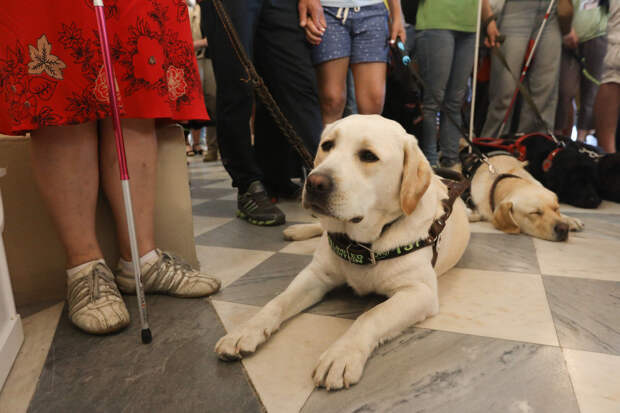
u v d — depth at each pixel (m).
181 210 1.62
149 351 1.05
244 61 1.64
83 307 1.17
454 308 1.27
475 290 1.42
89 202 1.26
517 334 1.09
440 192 1.47
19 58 1.02
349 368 0.89
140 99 1.20
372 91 2.62
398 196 1.17
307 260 1.77
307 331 1.14
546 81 3.96
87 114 1.12
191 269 1.47
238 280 1.56
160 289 1.41
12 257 1.34
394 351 1.02
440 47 3.76
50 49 1.04
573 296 1.34
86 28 1.08
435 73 3.89
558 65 3.91
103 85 1.13
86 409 0.83
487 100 4.82
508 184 2.42
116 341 1.11
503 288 1.42
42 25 1.03
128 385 0.91
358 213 1.09
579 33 4.43
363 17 2.46
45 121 1.06
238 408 0.82
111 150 1.28
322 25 2.34
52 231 1.38
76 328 1.19
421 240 1.20
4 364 0.94
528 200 2.17
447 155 4.41
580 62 4.45
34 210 1.35
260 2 2.22
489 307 1.27
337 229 1.22
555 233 2.01
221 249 1.99
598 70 4.63
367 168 1.11
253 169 2.49
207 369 0.96
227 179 4.65
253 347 1.00
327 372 0.89
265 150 3.15
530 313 1.22
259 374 0.94
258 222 2.42
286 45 2.35
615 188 3.03
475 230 2.32
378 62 2.56
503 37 3.71
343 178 1.06
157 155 1.54
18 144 1.31
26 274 1.37
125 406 0.84
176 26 1.32
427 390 0.86
